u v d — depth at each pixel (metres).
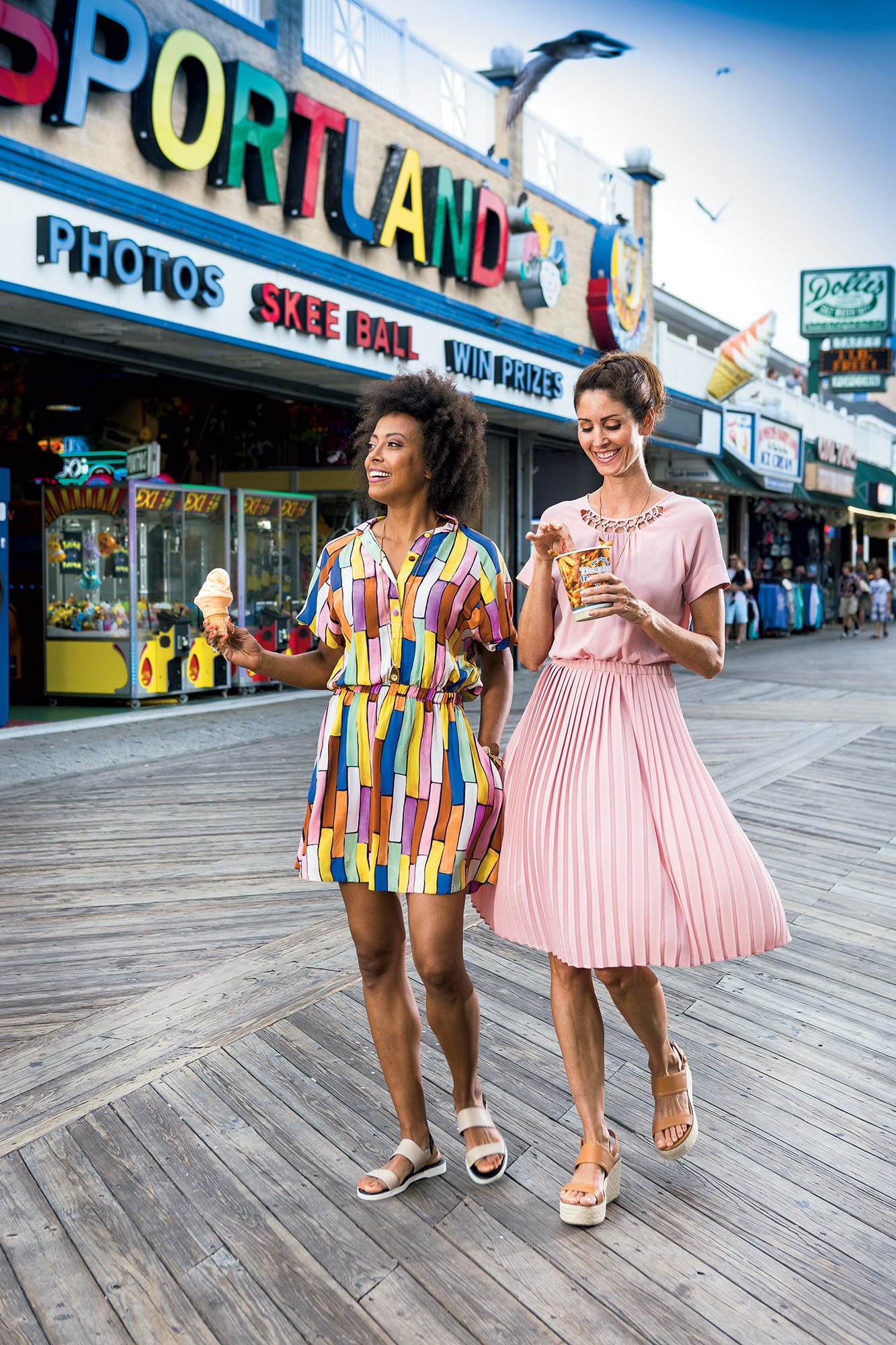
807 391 34.06
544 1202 2.33
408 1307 2.00
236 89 8.23
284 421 12.85
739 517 23.81
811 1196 2.37
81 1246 2.17
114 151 7.52
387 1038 2.35
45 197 6.95
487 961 3.77
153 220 7.71
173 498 10.07
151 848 5.20
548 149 14.12
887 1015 3.36
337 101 9.72
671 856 2.20
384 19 10.67
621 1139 2.59
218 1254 2.14
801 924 4.21
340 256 9.88
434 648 2.26
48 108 6.95
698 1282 2.07
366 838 2.26
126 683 9.87
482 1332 1.94
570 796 2.25
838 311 32.97
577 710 2.31
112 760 7.45
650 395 2.34
